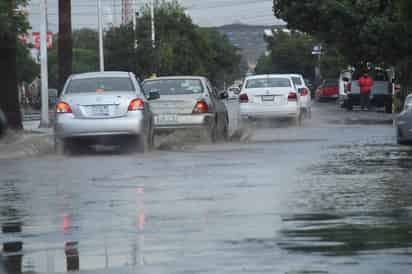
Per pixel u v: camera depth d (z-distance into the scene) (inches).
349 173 1153.4
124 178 1133.7
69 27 2827.3
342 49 4192.9
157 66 4453.7
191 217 813.2
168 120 1742.1
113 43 4448.8
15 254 658.8
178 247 671.8
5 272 597.9
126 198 950.4
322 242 677.3
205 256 633.6
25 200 954.1
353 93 3924.7
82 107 1493.6
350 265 593.9
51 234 745.0
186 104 1739.7
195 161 1342.3
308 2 4229.8
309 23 4286.4
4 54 2315.5
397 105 3558.1
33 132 2301.9
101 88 1536.7
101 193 994.7
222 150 1547.7
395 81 3937.0
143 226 772.0
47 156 1498.5
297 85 2824.8
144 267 603.5
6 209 891.4
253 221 784.3
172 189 1013.8
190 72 5738.2
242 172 1176.8
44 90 2760.8
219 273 578.2
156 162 1337.4
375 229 733.9
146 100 1562.5
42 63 2768.2
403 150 1524.4
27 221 815.7
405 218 791.1
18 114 2340.1
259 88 2413.9
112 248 676.1
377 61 4045.3
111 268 603.5
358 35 3966.5
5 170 1268.5
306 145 1652.3
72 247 683.4
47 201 944.3
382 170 1189.1
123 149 1598.2
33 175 1194.6
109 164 1321.4
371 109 3878.0
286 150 1533.0
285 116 2393.0
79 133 1483.8
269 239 694.5
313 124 2485.2
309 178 1100.5
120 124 1483.8
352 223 765.9
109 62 4471.0
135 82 1565.0
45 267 611.8
